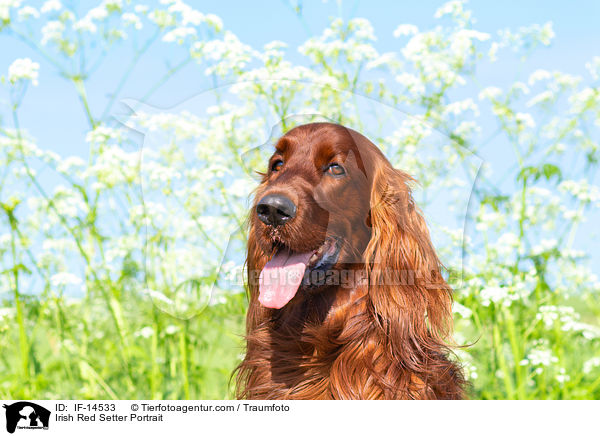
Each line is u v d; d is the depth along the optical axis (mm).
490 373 4023
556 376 3766
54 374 4219
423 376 2600
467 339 3904
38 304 3928
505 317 3914
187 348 3918
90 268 3797
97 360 4113
